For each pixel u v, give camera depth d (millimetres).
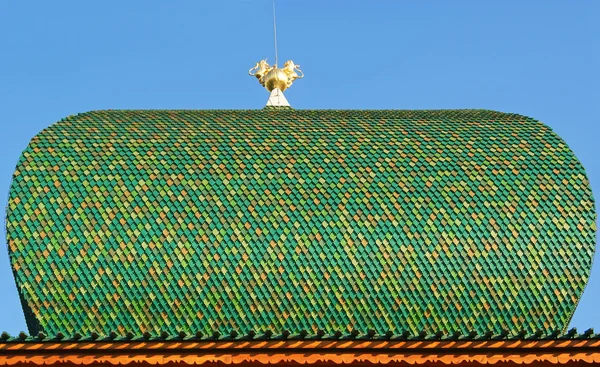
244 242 24297
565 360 21859
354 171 25688
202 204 24797
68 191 24812
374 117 28094
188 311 23750
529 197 25312
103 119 27172
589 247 24828
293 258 24203
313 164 25828
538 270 24516
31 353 21422
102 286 23766
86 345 21562
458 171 25766
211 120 27516
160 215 24562
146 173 25312
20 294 23703
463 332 23984
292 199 24984
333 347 21828
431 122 27703
